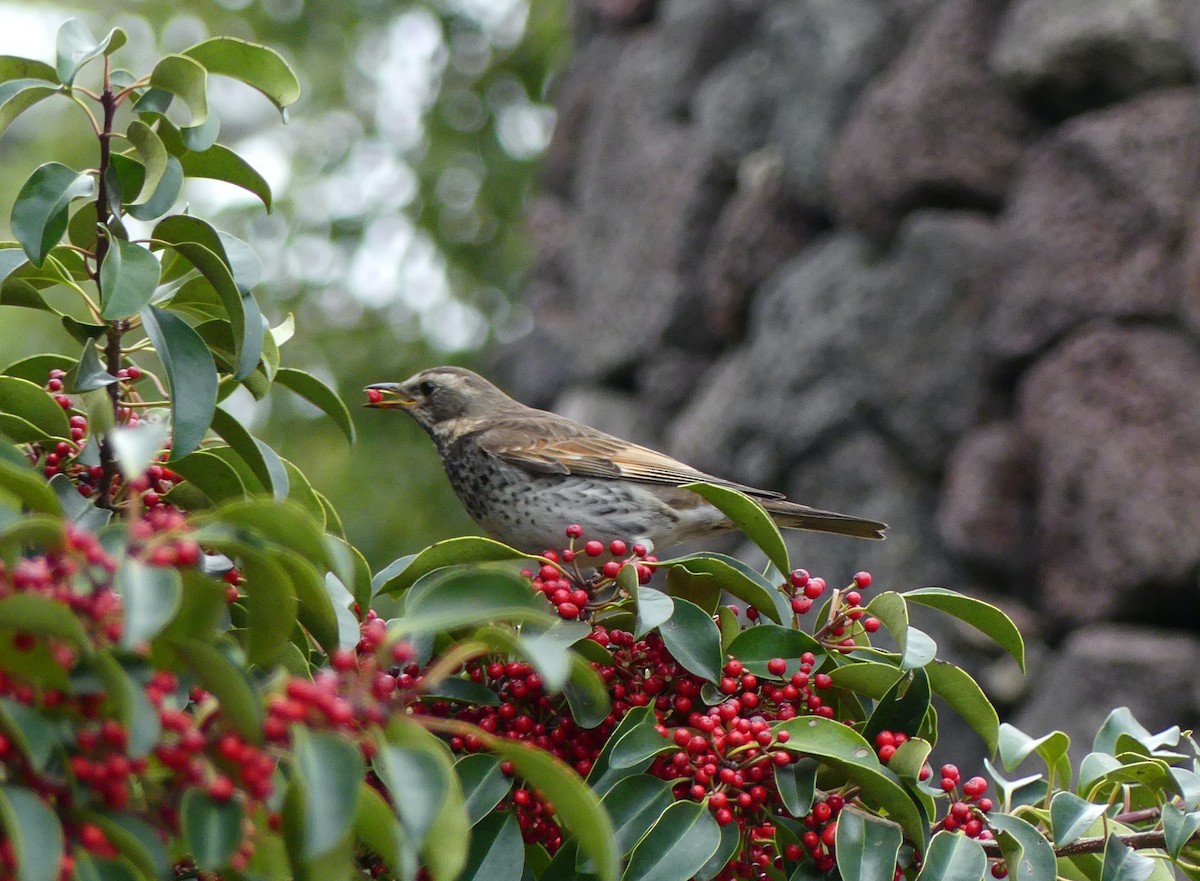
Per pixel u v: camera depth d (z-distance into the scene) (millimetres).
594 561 9094
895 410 15172
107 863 3195
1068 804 4816
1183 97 14008
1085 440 13695
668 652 4980
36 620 3002
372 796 3492
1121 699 12992
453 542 5023
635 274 19062
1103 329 13812
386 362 21797
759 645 4828
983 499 14406
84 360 4605
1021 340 14383
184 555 3217
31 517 3367
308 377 5359
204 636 3410
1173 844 4750
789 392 15969
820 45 16984
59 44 4477
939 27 15656
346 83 22641
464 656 3646
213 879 3988
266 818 3480
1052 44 14680
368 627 4602
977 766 13719
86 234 4742
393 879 4375
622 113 20250
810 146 16812
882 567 14898
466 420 9609
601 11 21609
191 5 22406
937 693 5043
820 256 16391
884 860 4469
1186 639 13266
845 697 5203
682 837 4395
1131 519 13281
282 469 5016
